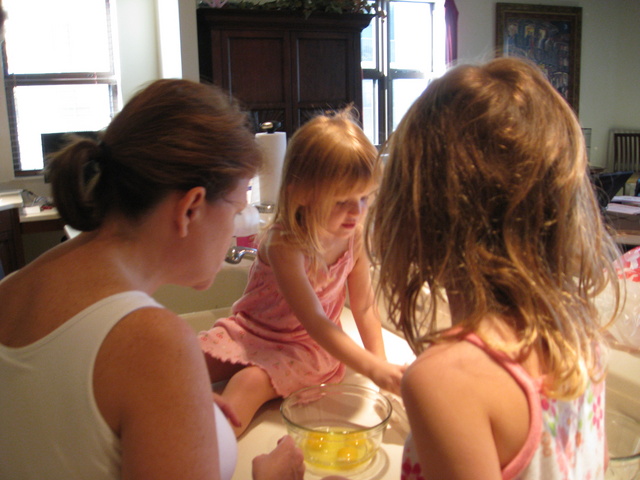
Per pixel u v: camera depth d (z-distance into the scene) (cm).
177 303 177
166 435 52
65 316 56
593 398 59
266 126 212
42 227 343
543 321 52
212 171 61
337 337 105
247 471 89
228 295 180
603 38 497
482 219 52
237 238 191
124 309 55
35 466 56
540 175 52
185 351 55
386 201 58
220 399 94
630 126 491
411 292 56
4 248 329
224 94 68
